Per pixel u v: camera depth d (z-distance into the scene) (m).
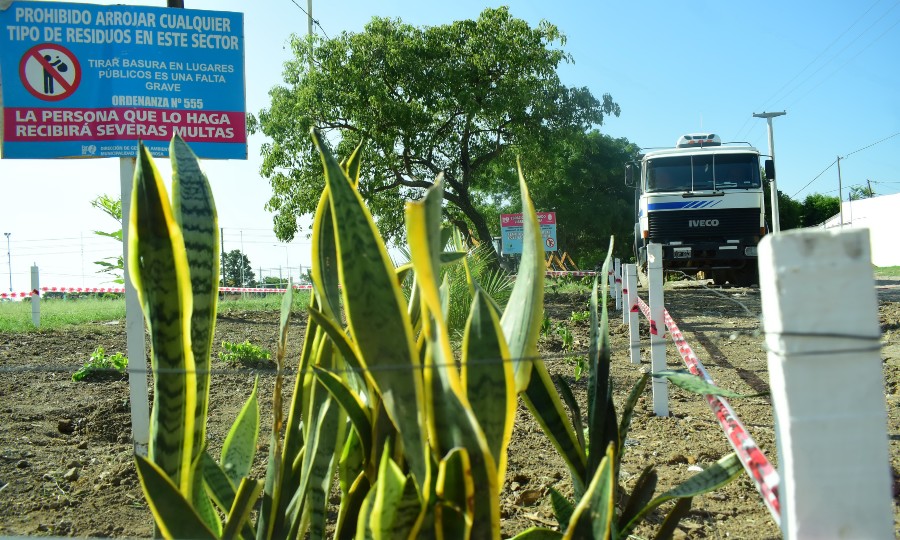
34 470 4.03
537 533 2.00
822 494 1.37
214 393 6.14
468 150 22.73
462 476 1.55
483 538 1.58
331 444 2.02
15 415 5.23
